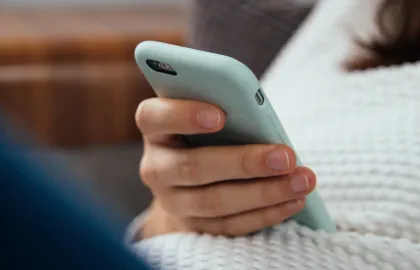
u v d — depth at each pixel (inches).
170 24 56.9
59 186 7.5
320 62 27.9
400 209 19.9
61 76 51.4
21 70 50.6
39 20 56.7
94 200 8.7
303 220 20.1
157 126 18.8
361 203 20.8
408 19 25.5
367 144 21.4
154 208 25.1
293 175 18.2
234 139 19.0
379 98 22.9
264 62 36.0
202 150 19.3
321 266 18.5
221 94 17.0
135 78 52.6
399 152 20.6
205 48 37.5
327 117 23.6
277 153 17.6
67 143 52.6
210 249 19.2
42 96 51.3
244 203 19.1
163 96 19.0
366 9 28.5
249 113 17.1
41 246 7.2
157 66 17.7
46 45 50.7
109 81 52.3
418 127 21.0
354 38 27.3
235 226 19.8
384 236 19.8
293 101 25.8
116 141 53.6
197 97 17.9
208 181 19.3
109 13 61.0
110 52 52.1
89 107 52.5
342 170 21.4
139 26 55.9
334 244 19.2
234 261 18.7
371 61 25.7
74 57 51.5
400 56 25.4
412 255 18.8
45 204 7.2
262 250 19.0
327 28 29.5
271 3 36.5
